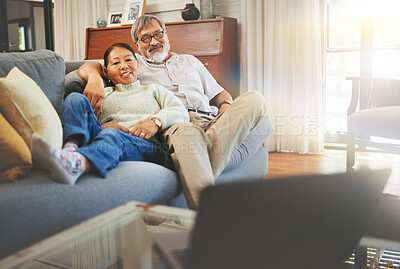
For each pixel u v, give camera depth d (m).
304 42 3.25
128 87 1.76
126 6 4.08
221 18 3.27
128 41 3.69
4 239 0.90
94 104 1.55
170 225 0.83
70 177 1.05
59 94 1.56
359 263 0.92
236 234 0.66
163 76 2.05
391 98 2.27
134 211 0.86
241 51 3.51
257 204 0.65
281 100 3.41
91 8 4.38
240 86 3.56
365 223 0.82
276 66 3.38
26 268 0.65
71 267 0.73
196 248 0.67
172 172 1.40
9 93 1.11
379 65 3.47
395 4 3.33
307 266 0.76
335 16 3.65
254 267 0.70
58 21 4.54
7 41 4.76
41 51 1.61
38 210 0.96
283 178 0.66
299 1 3.23
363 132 2.06
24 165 1.05
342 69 3.74
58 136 1.18
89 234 0.76
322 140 3.39
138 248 0.82
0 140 1.02
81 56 4.46
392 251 1.02
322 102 3.35
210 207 0.63
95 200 1.08
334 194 0.71
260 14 3.38
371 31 3.28
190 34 3.39
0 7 4.71
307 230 0.71
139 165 1.30
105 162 1.17
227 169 1.56
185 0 3.84
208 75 2.17
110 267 0.78
